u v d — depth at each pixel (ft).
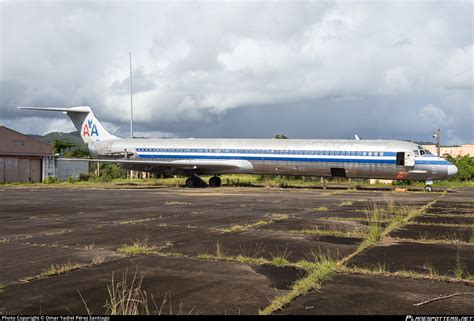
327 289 24.41
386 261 31.40
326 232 44.11
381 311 20.83
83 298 22.77
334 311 20.80
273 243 38.50
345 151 121.90
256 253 34.12
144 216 58.39
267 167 130.41
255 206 72.74
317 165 124.67
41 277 26.91
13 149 178.09
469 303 22.07
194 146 138.41
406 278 26.84
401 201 84.58
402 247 36.81
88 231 45.27
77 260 31.65
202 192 112.57
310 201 83.30
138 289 24.23
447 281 26.14
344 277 26.99
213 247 36.60
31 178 185.68
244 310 20.92
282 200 85.61
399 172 118.32
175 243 38.42
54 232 44.60
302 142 128.06
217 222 52.44
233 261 31.37
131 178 210.79
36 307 21.35
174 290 24.21
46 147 190.80
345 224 50.62
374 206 71.41
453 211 66.39
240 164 132.16
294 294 23.22
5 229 46.70
